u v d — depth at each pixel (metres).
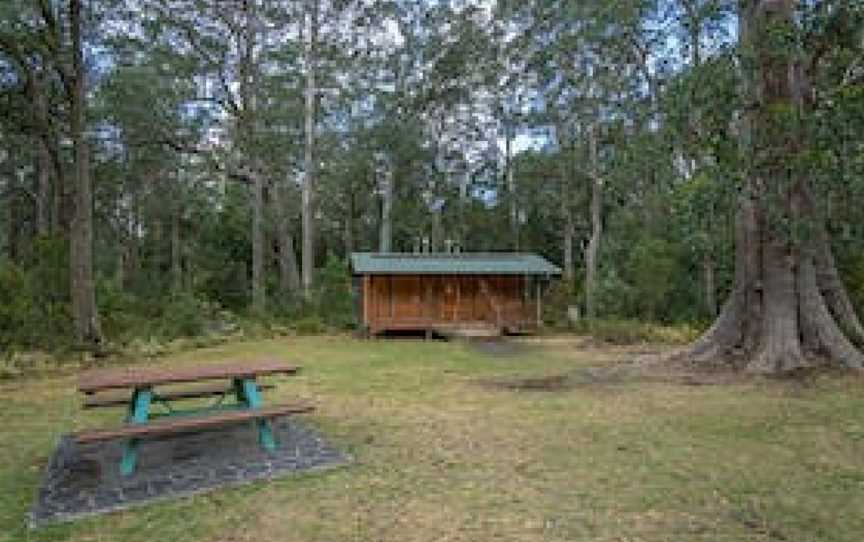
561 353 13.52
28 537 3.82
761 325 9.80
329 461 5.25
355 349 14.47
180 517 4.09
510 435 6.09
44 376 10.63
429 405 7.62
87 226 13.58
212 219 31.22
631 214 24.05
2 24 12.99
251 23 23.17
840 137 7.03
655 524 3.90
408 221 35.75
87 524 3.99
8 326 11.96
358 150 27.39
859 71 7.74
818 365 9.20
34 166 26.02
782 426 6.30
